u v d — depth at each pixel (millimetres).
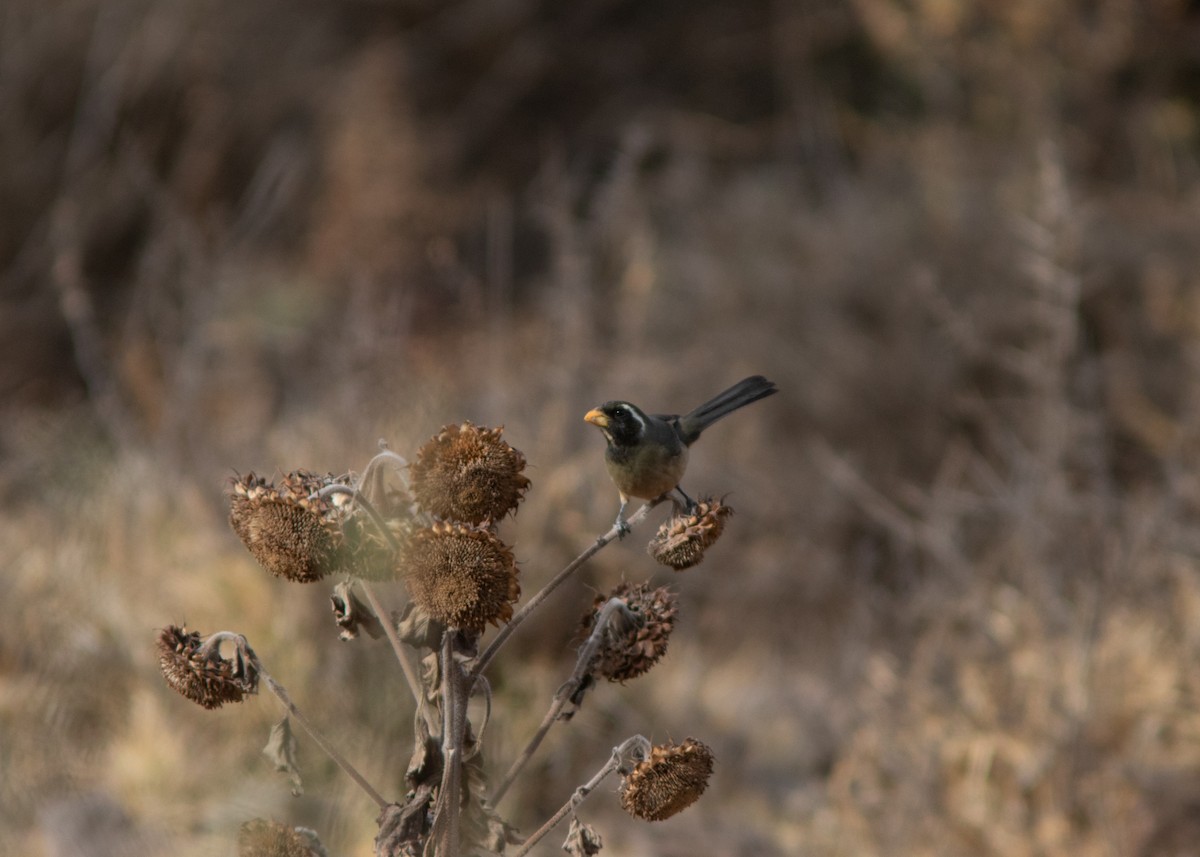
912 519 14438
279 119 25281
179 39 24531
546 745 10516
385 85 24984
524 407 13617
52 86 23641
